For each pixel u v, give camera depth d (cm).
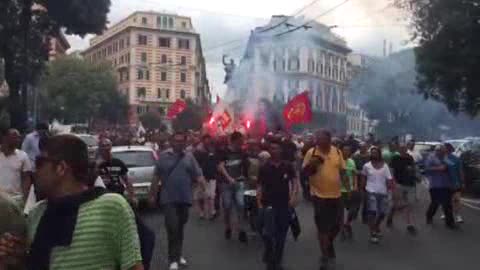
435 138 5969
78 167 342
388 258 1134
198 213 1736
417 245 1275
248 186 1300
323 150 1039
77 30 2880
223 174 1314
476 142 2705
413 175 1465
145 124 9375
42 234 333
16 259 338
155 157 1803
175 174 1020
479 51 2208
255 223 1302
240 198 1300
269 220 978
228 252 1180
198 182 1046
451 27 2198
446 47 2266
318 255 1155
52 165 339
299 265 1066
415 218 1683
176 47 14700
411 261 1106
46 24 2795
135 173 1730
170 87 14612
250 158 1312
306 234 1395
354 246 1255
